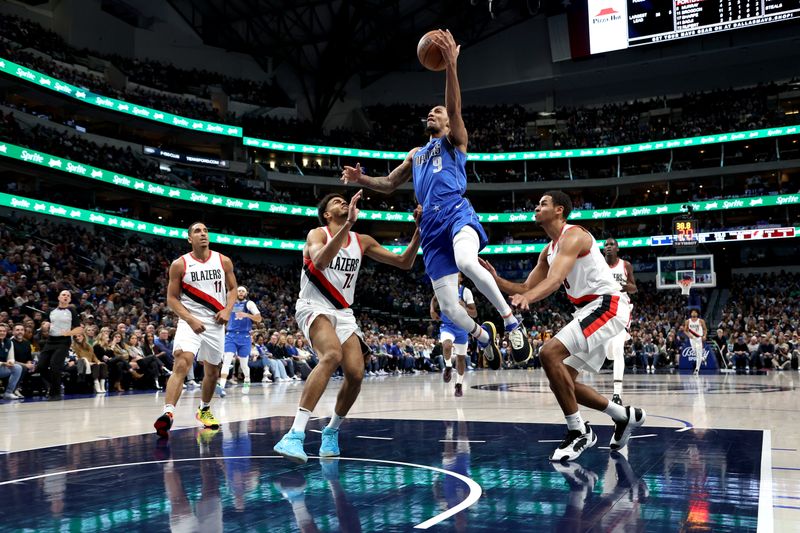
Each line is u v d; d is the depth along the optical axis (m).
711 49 38.62
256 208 36.03
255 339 17.52
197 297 6.48
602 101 43.94
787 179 38.88
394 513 2.95
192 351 6.21
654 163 42.62
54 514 2.96
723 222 38.72
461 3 37.78
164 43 38.75
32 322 13.16
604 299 4.71
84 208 27.88
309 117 44.25
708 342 26.09
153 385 14.14
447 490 3.45
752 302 33.28
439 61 4.70
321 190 41.41
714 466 4.08
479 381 16.81
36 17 33.25
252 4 36.66
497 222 42.22
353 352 4.87
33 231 23.78
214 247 36.91
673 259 28.38
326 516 2.90
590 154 40.44
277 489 3.50
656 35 38.22
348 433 5.93
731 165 37.62
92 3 34.94
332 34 38.78
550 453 4.69
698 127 38.50
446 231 4.81
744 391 11.53
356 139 41.59
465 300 10.01
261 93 41.53
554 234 4.95
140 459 4.51
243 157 39.72
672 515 2.89
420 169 5.04
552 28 41.38
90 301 18.94
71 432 6.11
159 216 36.41
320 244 4.89
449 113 4.72
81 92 30.42
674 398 9.91
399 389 13.32
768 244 37.91
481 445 5.11
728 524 2.73
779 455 4.46
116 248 26.77
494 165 45.16
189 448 5.04
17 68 27.33
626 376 18.91
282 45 39.72
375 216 39.31
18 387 12.21
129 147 32.78
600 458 4.45
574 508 3.03
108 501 3.22
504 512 2.96
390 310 34.69
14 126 26.38
